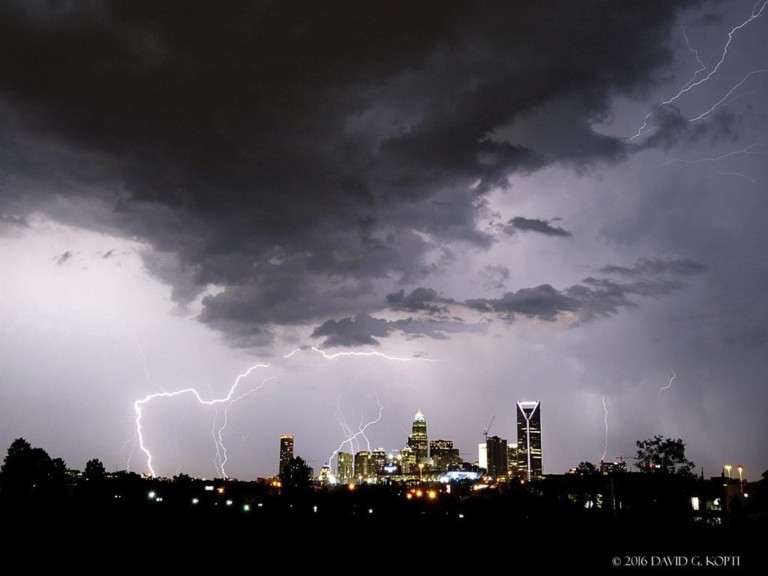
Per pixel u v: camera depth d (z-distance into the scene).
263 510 90.44
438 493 119.88
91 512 72.88
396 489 120.31
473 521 75.88
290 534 60.59
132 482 95.94
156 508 84.00
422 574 39.53
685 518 67.56
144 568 40.03
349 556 46.53
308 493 95.94
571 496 77.81
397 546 52.16
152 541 51.91
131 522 65.12
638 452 86.81
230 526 66.75
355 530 66.38
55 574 37.12
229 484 115.56
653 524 62.44
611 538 50.28
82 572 38.00
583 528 59.88
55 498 77.94
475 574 39.00
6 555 41.88
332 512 92.25
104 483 89.88
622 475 76.00
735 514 55.50
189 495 98.19
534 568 40.03
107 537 52.62
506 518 74.94
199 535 57.16
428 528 68.44
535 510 74.88
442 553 47.69
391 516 86.62
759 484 76.94
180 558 44.22
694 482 76.38
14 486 77.88
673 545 44.75
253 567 41.81
